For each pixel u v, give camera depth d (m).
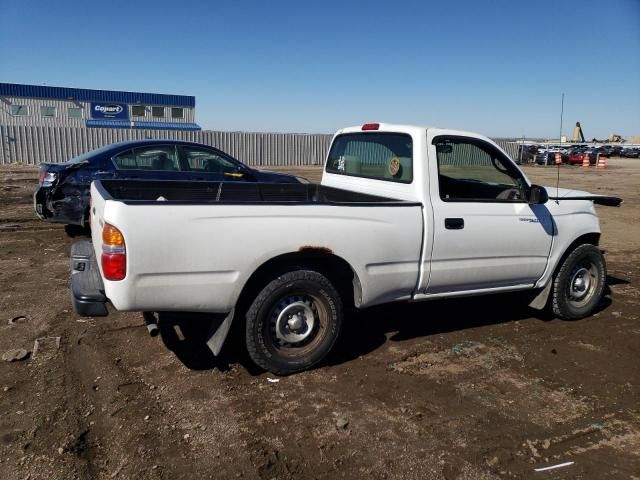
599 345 4.88
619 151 58.28
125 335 4.68
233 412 3.52
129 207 3.36
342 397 3.77
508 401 3.79
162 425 3.33
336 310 4.09
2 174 19.58
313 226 3.85
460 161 4.76
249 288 3.93
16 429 3.22
